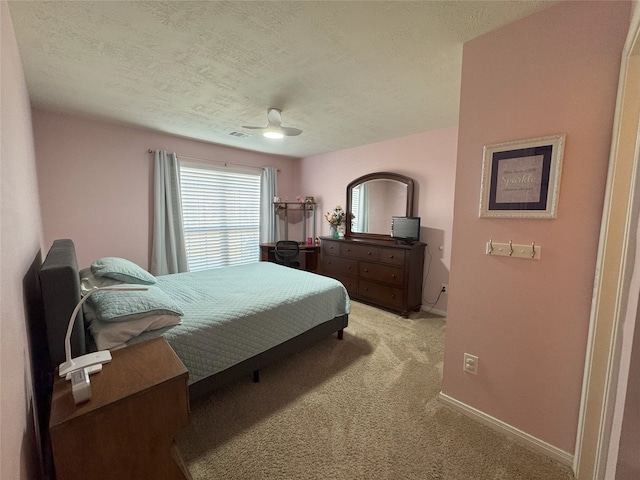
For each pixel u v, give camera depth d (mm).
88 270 2193
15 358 875
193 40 1679
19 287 1060
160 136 3775
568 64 1342
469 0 1343
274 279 2885
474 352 1752
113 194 3424
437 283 3668
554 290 1451
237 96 2496
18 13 1413
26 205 1446
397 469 1436
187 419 1104
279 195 5352
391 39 1657
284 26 1548
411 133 3686
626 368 929
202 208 4359
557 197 1400
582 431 1337
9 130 1077
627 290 1000
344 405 1907
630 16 1183
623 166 1162
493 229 1624
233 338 1902
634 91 1129
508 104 1529
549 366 1491
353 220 4539
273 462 1471
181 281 2775
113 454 961
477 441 1609
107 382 1036
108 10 1417
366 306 3936
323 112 2885
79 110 2889
